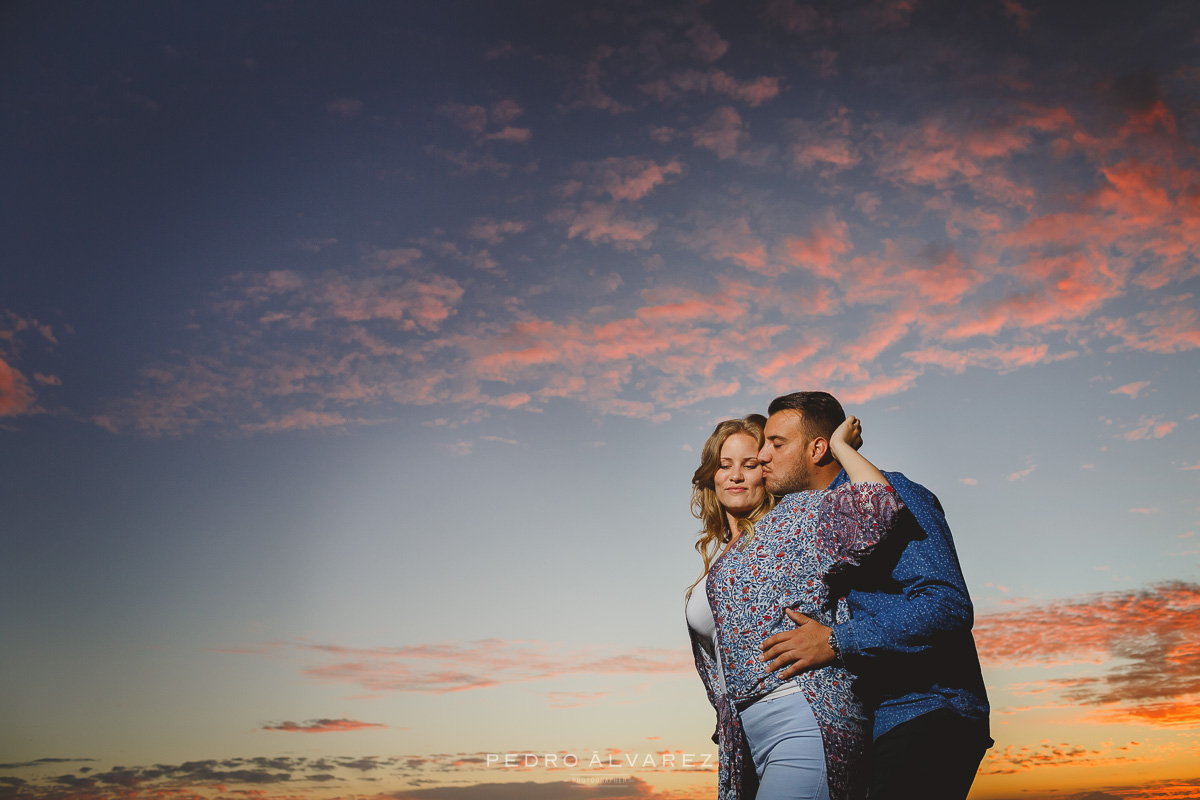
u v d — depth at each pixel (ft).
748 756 4.90
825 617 4.72
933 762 4.56
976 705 4.76
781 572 4.77
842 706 4.52
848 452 4.97
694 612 5.35
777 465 5.49
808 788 4.38
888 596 4.82
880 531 4.56
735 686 4.75
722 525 6.08
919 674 4.77
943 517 5.07
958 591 4.63
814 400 5.52
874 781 4.61
